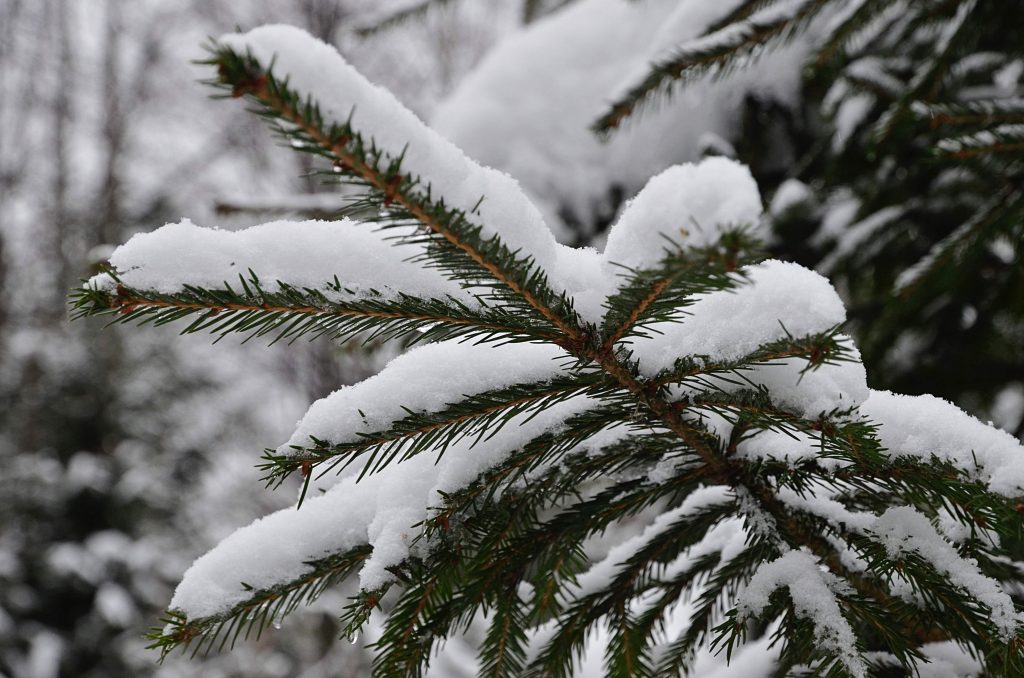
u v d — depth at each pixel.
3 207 5.79
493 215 0.52
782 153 1.64
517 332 0.55
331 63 0.46
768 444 0.60
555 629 0.66
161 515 4.08
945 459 0.56
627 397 0.57
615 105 1.00
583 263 0.55
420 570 0.58
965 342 1.27
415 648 0.59
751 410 0.56
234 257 0.53
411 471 0.61
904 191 1.32
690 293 0.51
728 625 0.57
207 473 4.77
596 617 0.64
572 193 1.76
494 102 1.87
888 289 1.38
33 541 3.69
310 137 0.46
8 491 3.69
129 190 6.18
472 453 0.59
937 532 0.58
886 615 0.58
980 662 0.60
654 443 0.60
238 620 0.60
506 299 0.53
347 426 0.56
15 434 4.14
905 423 0.57
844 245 1.30
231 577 0.59
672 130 1.67
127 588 3.63
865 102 1.28
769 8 1.01
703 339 0.56
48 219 5.90
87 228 5.88
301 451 0.55
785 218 1.41
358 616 0.57
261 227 0.54
